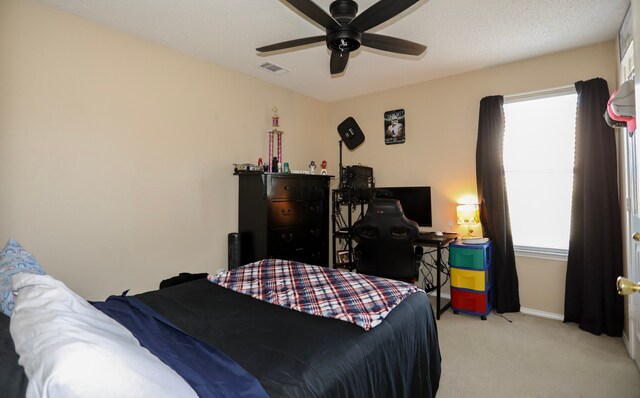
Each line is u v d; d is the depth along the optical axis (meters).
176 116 2.87
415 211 3.62
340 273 2.10
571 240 2.82
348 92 4.12
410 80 3.68
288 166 3.58
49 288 0.99
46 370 0.66
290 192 3.37
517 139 3.22
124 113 2.53
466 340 2.59
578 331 2.71
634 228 1.76
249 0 2.13
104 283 2.42
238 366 1.02
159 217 2.75
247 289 1.82
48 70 2.16
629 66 2.24
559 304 2.98
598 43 2.74
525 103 3.17
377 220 2.84
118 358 0.75
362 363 1.19
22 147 2.05
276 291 1.77
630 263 2.28
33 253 2.10
